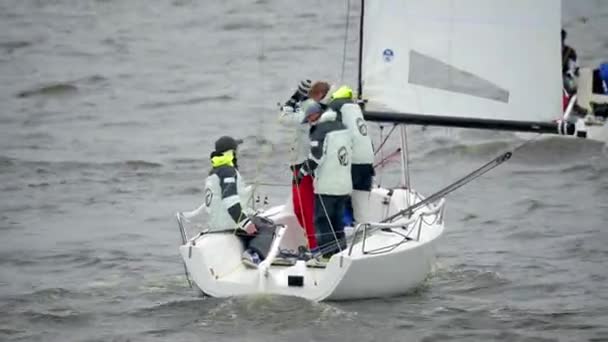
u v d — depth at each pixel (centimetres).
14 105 8762
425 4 4356
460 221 5675
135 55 10425
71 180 6631
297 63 9844
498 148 7125
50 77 9594
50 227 5672
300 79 9294
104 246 5288
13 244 5344
